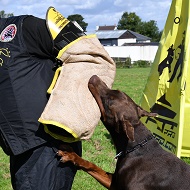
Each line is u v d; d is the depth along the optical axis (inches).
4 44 137.2
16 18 141.0
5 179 248.2
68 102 136.8
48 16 138.7
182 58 266.7
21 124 137.6
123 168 167.3
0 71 136.6
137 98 595.5
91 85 143.3
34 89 138.3
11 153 145.0
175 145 261.4
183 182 160.2
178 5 281.1
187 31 262.2
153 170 163.6
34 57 138.9
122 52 2524.6
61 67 140.6
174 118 270.4
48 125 137.9
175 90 273.3
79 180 241.0
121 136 170.4
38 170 142.5
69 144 150.1
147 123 302.5
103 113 169.0
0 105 138.3
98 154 295.1
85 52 140.9
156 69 298.2
